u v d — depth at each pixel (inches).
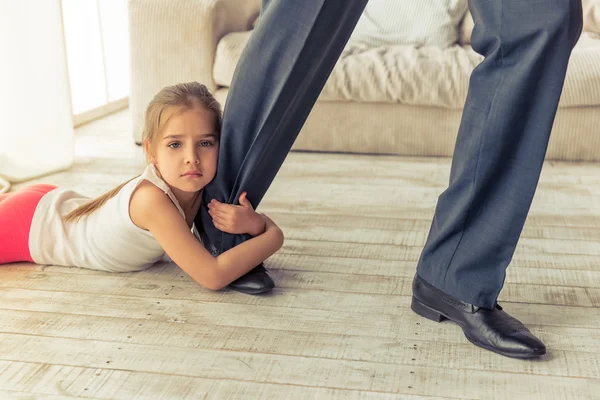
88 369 47.6
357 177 94.3
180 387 45.6
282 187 89.7
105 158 104.5
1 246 63.4
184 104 56.4
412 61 102.0
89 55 137.6
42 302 57.3
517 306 57.1
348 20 53.1
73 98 131.7
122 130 125.3
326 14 50.8
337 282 61.6
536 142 46.1
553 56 44.2
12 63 89.0
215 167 58.6
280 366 48.1
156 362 48.4
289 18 51.5
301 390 45.3
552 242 71.3
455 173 50.4
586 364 48.7
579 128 100.0
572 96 97.3
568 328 53.6
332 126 106.6
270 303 57.4
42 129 93.4
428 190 89.0
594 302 57.9
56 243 63.5
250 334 52.4
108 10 145.4
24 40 89.7
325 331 52.9
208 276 57.2
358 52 108.7
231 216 58.9
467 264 50.9
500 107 46.0
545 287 60.7
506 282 61.6
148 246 60.9
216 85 109.1
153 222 57.5
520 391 45.5
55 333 52.2
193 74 108.0
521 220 48.2
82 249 62.6
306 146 108.1
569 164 100.3
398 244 70.7
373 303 57.7
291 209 81.1
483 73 46.9
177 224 57.3
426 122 103.9
